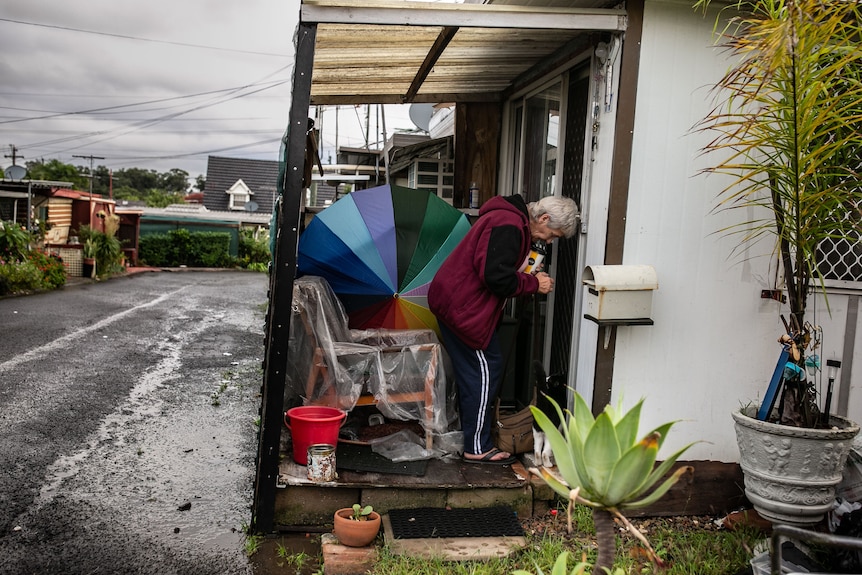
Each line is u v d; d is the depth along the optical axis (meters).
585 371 3.97
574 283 4.31
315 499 3.61
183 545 3.50
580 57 4.17
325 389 4.02
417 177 7.18
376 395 3.99
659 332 3.86
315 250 4.27
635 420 1.66
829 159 3.24
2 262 14.54
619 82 3.68
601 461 1.59
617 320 3.61
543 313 4.87
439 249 4.36
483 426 3.94
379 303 4.28
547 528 3.64
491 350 3.92
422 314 4.33
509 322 5.16
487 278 3.61
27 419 5.50
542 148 5.11
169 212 34.50
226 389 6.89
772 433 3.11
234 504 4.07
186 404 6.25
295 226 3.40
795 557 3.02
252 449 5.10
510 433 3.97
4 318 10.74
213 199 52.47
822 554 3.17
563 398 4.02
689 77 3.75
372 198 4.38
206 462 4.78
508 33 3.98
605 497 1.60
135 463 4.69
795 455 3.08
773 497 3.16
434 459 3.99
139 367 7.67
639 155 3.74
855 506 3.30
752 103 3.81
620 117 3.69
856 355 4.13
